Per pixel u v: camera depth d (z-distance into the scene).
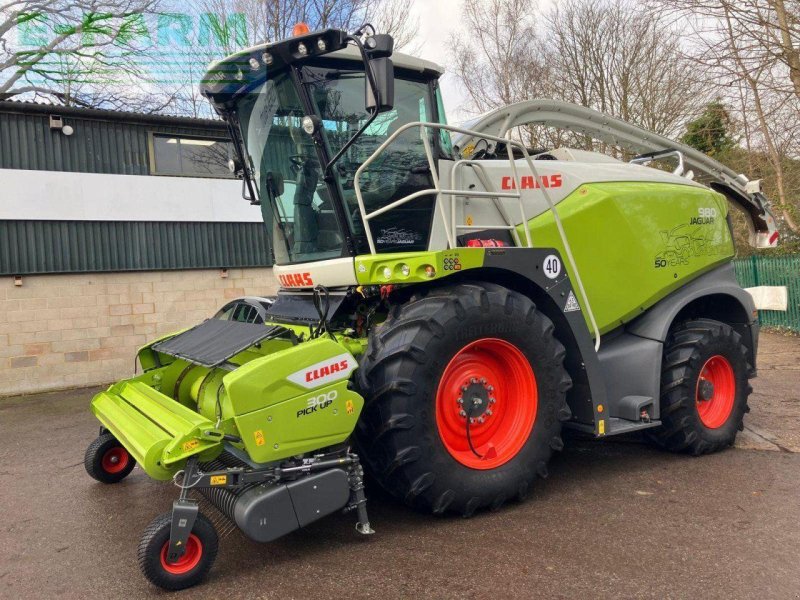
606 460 4.78
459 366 3.65
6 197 9.32
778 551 3.11
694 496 3.92
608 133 5.87
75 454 5.73
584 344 4.01
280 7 14.60
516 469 3.68
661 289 4.76
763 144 13.54
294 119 3.94
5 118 9.34
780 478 4.22
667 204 4.88
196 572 2.92
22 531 3.79
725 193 6.66
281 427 3.04
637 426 4.35
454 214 3.74
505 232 4.29
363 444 3.52
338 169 3.83
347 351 3.27
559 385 3.83
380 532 3.46
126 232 10.19
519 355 3.71
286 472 3.06
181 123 10.46
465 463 3.52
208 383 3.92
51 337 9.68
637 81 18.80
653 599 2.69
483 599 2.72
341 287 3.98
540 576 2.91
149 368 4.62
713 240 5.20
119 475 4.66
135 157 10.27
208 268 10.84
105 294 10.05
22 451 5.97
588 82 19.86
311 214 4.14
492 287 3.71
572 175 4.60
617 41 19.33
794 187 13.41
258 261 11.27
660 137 6.13
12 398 9.19
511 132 5.32
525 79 20.83
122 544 3.52
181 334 4.55
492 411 3.77
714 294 5.14
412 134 4.06
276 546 3.32
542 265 3.86
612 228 4.55
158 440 3.04
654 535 3.34
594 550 3.17
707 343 4.71
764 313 12.27
